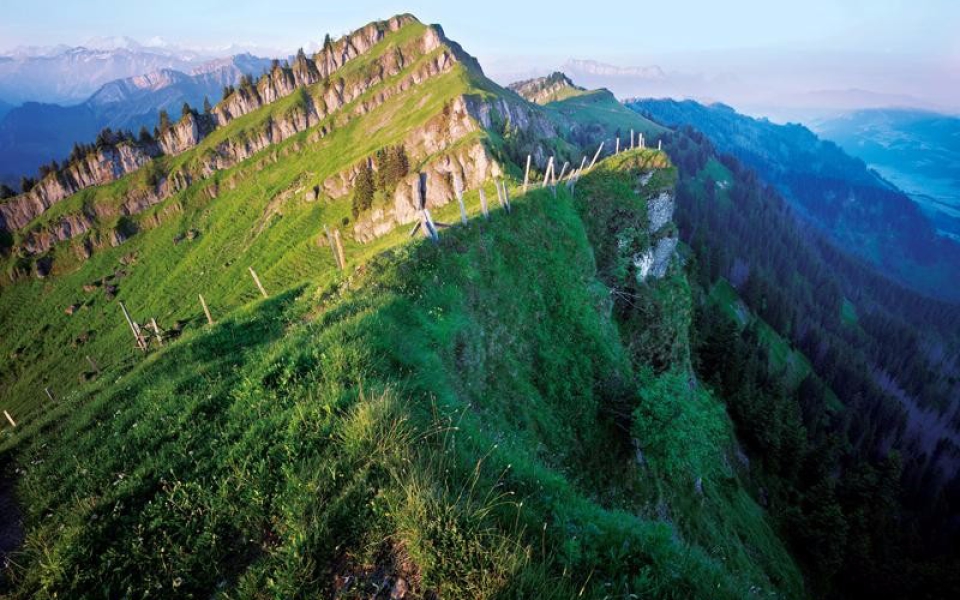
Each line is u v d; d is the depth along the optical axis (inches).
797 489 2265.0
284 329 787.4
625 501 849.5
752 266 6633.9
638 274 1817.2
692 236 5585.6
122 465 422.3
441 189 4256.9
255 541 315.6
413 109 6456.7
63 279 7426.2
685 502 1018.1
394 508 293.4
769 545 1445.6
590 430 920.3
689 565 362.0
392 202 5000.0
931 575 1813.5
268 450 374.9
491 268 1059.3
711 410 979.9
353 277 880.9
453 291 904.9
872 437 3939.5
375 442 349.1
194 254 6968.5
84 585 305.9
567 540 314.8
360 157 6048.2
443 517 283.4
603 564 318.3
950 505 3472.0
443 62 7185.0
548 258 1245.1
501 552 267.3
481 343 843.4
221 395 502.3
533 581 259.8
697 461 1071.6
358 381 447.8
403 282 848.9
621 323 1667.1
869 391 4690.0
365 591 265.0
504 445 488.1
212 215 7642.7
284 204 6742.1
